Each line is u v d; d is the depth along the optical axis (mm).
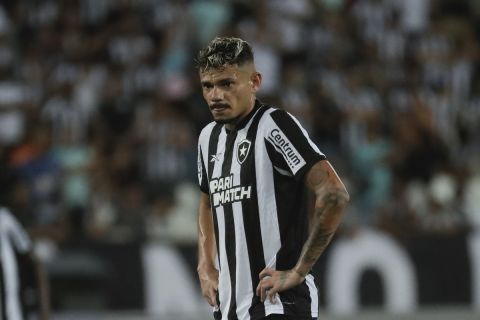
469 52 47312
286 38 44750
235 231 15266
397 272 35406
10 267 20500
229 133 15562
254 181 15117
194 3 46156
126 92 42156
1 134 40938
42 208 34375
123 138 39938
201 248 16547
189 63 43219
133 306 33250
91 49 44625
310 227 15500
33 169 36719
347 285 34875
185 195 36750
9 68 43688
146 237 33875
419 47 46719
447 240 35969
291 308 15016
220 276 15555
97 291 32312
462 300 35750
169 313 33594
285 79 42500
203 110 40406
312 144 15016
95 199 36031
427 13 48531
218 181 15555
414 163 40031
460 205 37594
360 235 35281
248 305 15133
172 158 38750
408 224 36719
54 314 31578
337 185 14609
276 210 15055
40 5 46625
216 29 44938
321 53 44750
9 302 20453
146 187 36281
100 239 33344
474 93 45656
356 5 47875
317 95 42031
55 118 40594
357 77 44062
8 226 20688
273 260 15039
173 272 33781
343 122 40844
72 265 32188
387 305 35219
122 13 46156
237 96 15008
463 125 43625
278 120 15117
